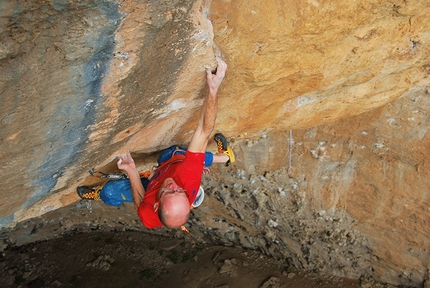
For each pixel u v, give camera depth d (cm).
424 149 654
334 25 331
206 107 362
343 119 643
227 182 801
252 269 1020
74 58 258
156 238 1103
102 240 1102
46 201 457
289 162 726
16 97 260
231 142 578
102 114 322
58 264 1054
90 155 383
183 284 1015
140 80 310
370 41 365
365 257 908
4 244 1026
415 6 333
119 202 468
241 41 330
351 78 423
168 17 269
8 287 1005
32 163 335
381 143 669
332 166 729
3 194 363
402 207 762
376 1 319
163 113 385
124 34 262
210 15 307
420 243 811
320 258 947
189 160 374
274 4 306
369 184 752
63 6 227
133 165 425
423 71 471
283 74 377
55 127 306
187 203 350
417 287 889
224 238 1032
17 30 228
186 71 333
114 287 1014
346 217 830
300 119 517
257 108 452
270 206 839
